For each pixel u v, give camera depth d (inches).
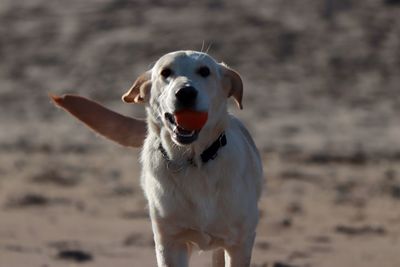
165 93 303.9
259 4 1315.2
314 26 1248.8
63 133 952.9
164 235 312.5
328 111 1005.2
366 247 480.1
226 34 1230.9
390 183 685.3
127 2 1343.5
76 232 510.3
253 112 991.6
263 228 529.0
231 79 314.3
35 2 1386.6
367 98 1055.6
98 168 770.8
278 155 808.9
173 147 304.8
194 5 1320.1
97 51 1218.6
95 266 426.3
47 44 1257.4
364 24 1252.5
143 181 324.2
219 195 305.7
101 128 356.2
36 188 671.8
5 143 901.2
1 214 565.9
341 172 735.7
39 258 438.9
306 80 1107.9
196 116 294.7
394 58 1169.4
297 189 661.9
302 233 517.0
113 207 597.3
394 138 888.3
